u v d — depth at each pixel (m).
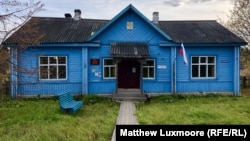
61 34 15.73
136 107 12.38
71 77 15.41
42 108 11.97
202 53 15.73
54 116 9.91
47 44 14.78
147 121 9.22
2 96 15.26
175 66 15.63
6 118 10.04
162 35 15.44
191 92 15.76
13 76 14.60
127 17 15.58
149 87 15.73
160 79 15.73
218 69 15.84
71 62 15.38
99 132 7.96
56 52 15.25
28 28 12.52
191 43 15.25
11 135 7.63
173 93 15.57
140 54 14.31
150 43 15.68
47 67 15.27
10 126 8.67
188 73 15.75
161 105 12.81
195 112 10.55
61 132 7.79
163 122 9.14
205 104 13.02
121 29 15.62
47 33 15.75
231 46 15.74
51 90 15.31
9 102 13.73
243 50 23.16
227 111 11.03
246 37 22.38
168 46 15.55
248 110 11.30
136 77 16.20
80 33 16.03
